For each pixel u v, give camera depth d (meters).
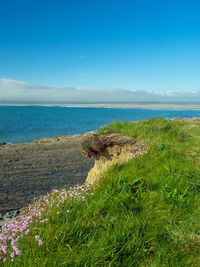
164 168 5.31
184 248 2.74
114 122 10.52
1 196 8.88
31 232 3.13
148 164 5.79
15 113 88.38
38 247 2.79
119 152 7.63
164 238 2.95
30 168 12.52
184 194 3.84
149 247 2.84
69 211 3.57
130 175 5.09
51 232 3.06
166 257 2.64
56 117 66.00
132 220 3.35
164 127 9.58
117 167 5.80
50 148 17.83
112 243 2.81
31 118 61.28
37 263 2.53
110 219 3.32
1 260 2.66
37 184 10.17
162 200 3.88
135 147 7.60
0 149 17.45
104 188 4.57
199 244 2.77
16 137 26.98
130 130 8.70
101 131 8.56
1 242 3.07
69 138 23.30
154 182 4.52
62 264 2.50
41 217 3.50
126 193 4.00
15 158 14.59
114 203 3.83
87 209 3.62
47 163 13.50
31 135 28.86
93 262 2.54
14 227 3.30
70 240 2.97
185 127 12.07
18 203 8.29
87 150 7.88
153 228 3.15
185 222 3.24
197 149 6.81
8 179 10.78
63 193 4.30
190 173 4.82
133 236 2.95
